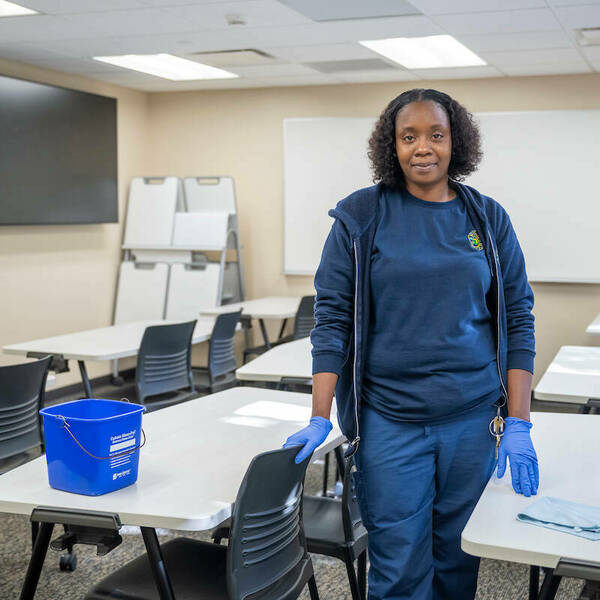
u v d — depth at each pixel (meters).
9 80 5.93
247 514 1.93
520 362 2.04
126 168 7.60
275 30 5.00
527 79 6.70
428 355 1.96
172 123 7.81
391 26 4.85
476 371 1.98
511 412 2.02
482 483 2.01
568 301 6.79
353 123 7.21
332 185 7.33
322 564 3.41
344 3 4.31
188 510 1.89
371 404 2.03
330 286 2.04
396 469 2.00
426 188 2.00
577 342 6.79
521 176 6.79
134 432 2.05
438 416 1.97
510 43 5.33
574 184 6.66
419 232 1.98
